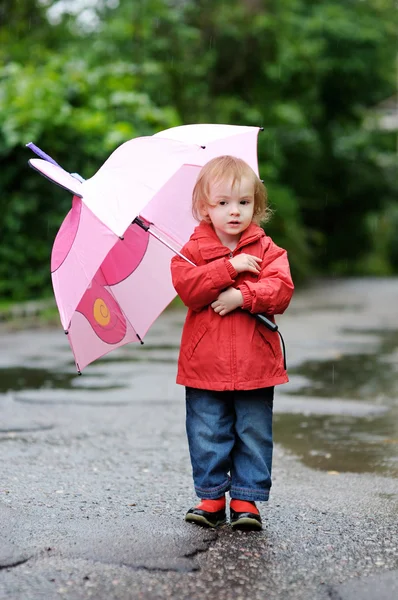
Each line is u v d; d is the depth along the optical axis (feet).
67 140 69.56
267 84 108.58
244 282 17.48
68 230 17.44
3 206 67.05
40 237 68.13
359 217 163.94
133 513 18.51
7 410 30.14
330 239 162.61
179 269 17.66
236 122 103.55
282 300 17.53
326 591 14.39
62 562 15.44
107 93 77.00
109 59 89.45
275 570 15.34
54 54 84.58
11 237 66.85
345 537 17.16
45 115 67.46
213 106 96.32
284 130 115.14
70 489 20.31
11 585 14.37
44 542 16.44
